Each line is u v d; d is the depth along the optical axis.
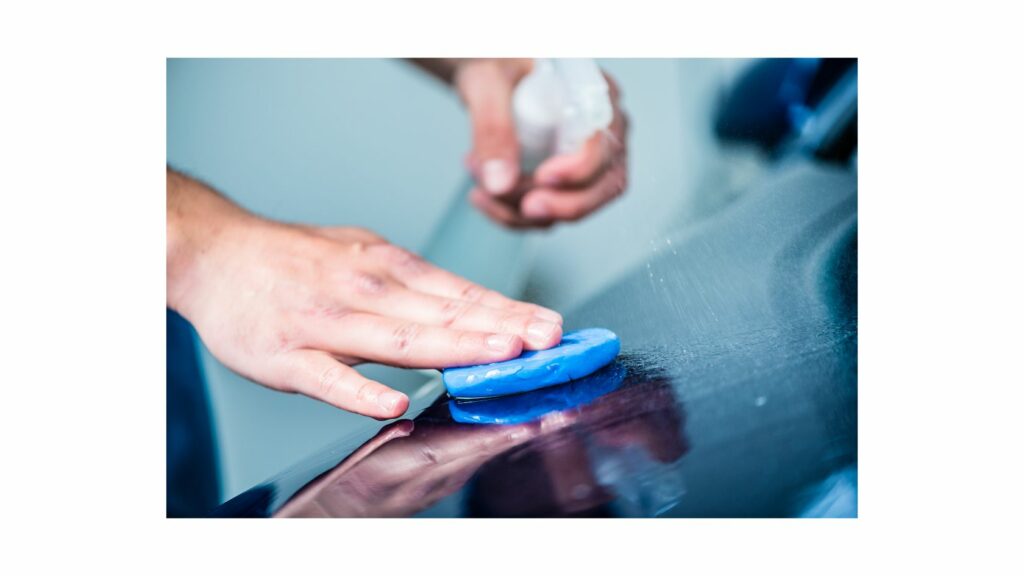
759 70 1.40
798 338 1.13
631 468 0.89
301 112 1.46
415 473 0.95
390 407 1.16
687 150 1.44
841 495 0.88
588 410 1.01
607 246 1.46
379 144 1.51
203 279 1.35
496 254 1.56
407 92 1.50
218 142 1.42
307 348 1.26
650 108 1.46
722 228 1.38
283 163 1.46
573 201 1.49
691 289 1.29
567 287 1.48
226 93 1.41
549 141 1.51
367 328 1.23
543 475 0.90
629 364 1.13
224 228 1.40
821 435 0.93
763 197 1.39
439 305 1.26
